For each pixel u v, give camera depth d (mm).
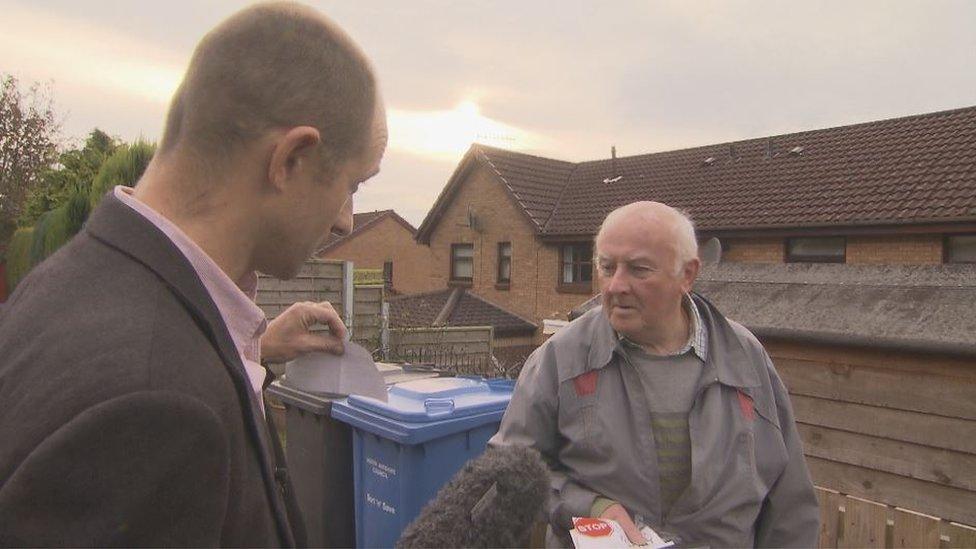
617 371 2096
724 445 2016
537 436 2135
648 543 1777
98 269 824
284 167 914
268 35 900
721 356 2113
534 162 20578
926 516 2633
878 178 13328
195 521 724
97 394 693
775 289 3875
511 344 18047
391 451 2686
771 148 16062
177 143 915
